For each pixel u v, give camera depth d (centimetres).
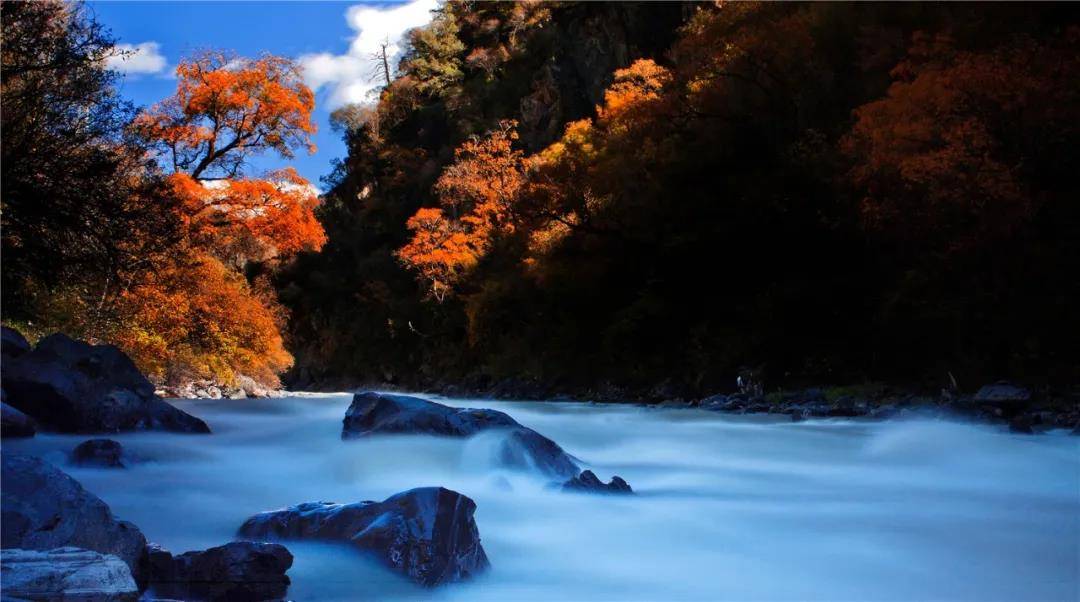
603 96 6744
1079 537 602
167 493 724
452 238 5772
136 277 2508
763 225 3136
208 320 3419
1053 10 2730
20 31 1719
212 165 4216
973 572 509
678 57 4497
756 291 3178
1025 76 2228
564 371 4056
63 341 1270
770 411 2103
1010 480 889
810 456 1114
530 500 701
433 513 474
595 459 1089
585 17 7200
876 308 2620
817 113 3388
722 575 499
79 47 1784
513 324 5031
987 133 2266
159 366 3014
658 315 3491
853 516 680
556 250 4031
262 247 4628
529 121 7281
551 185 4028
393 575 447
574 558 538
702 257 3381
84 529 410
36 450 902
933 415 1597
